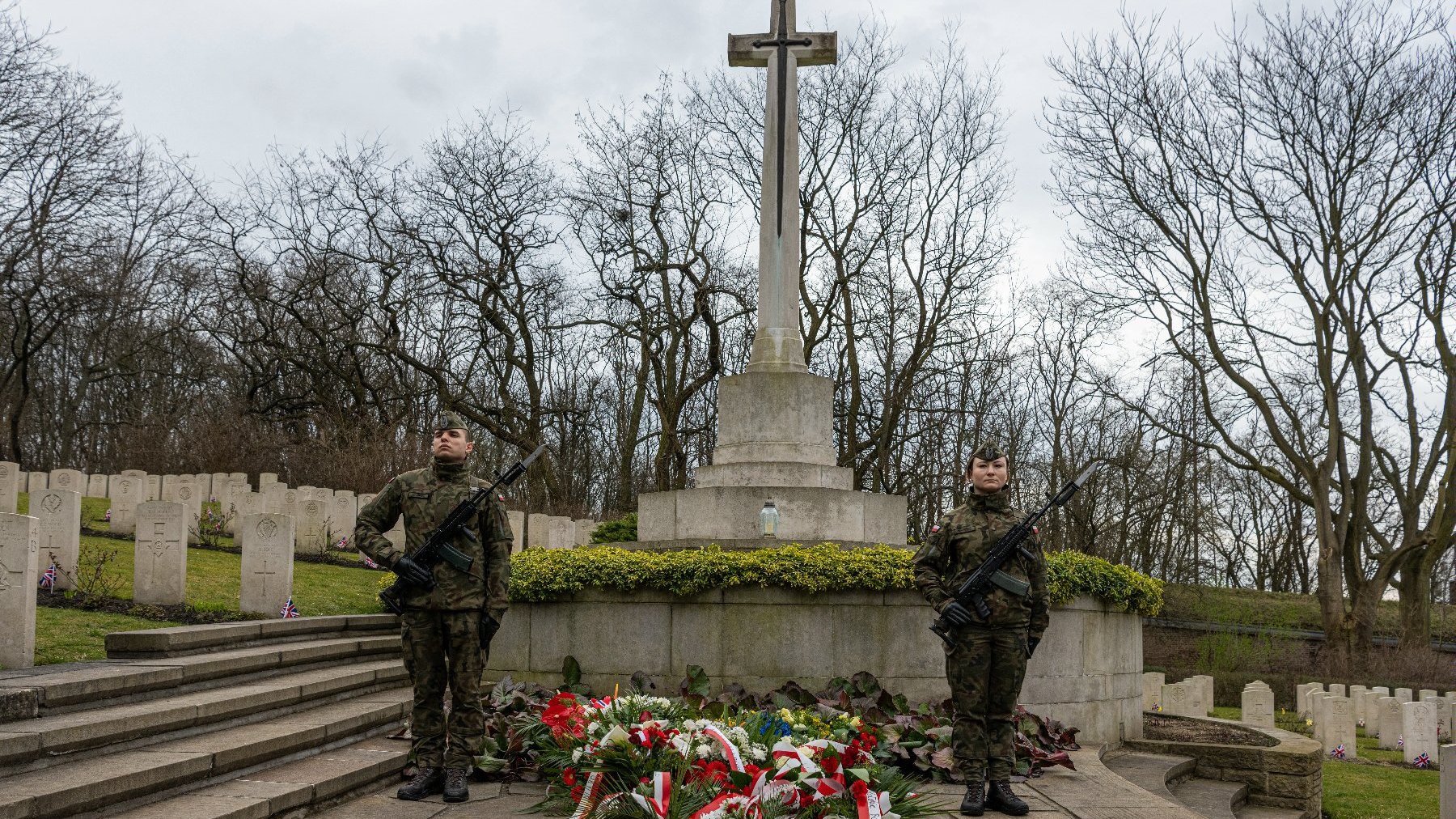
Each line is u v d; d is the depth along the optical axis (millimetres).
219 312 35750
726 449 12531
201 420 32312
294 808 6352
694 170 31781
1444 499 28109
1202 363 30688
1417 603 29281
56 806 5195
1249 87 26188
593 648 10336
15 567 8016
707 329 34094
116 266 35312
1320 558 28719
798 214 12930
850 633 10086
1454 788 8211
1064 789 8008
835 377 34719
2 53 28047
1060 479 37406
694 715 8172
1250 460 29281
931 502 36656
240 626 9742
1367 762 17359
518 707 8992
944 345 31750
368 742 8195
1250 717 19281
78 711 6738
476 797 7238
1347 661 27609
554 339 36750
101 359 39656
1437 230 26062
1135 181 27703
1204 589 34406
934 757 8078
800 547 10500
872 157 30953
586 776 6598
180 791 6129
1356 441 30984
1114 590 10938
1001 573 7164
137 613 11312
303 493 21562
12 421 31625
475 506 7043
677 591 10109
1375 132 25594
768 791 6000
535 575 10367
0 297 31000
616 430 41469
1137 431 37281
